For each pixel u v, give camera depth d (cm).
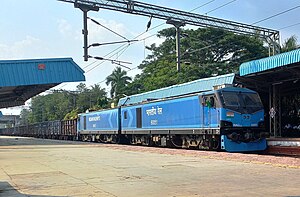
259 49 5644
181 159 1551
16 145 3225
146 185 916
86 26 2098
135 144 3106
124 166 1345
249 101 2044
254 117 2023
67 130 5222
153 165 1352
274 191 796
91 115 4034
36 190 885
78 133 4509
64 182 995
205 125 2067
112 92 7206
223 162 1384
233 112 1964
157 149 2119
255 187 847
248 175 1033
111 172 1180
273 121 2564
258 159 1398
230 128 1948
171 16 2689
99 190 861
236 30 3091
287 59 2053
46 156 1917
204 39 5722
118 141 3409
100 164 1440
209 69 5066
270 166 1222
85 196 795
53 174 1166
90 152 2164
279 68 2164
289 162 1273
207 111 2055
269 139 2088
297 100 2847
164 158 1620
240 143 1970
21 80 2638
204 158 1566
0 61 2603
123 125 3173
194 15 2791
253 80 2481
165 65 5672
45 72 2694
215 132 1977
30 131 8188
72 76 2758
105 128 3588
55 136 6066
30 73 2664
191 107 2200
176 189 848
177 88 2819
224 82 2417
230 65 5366
